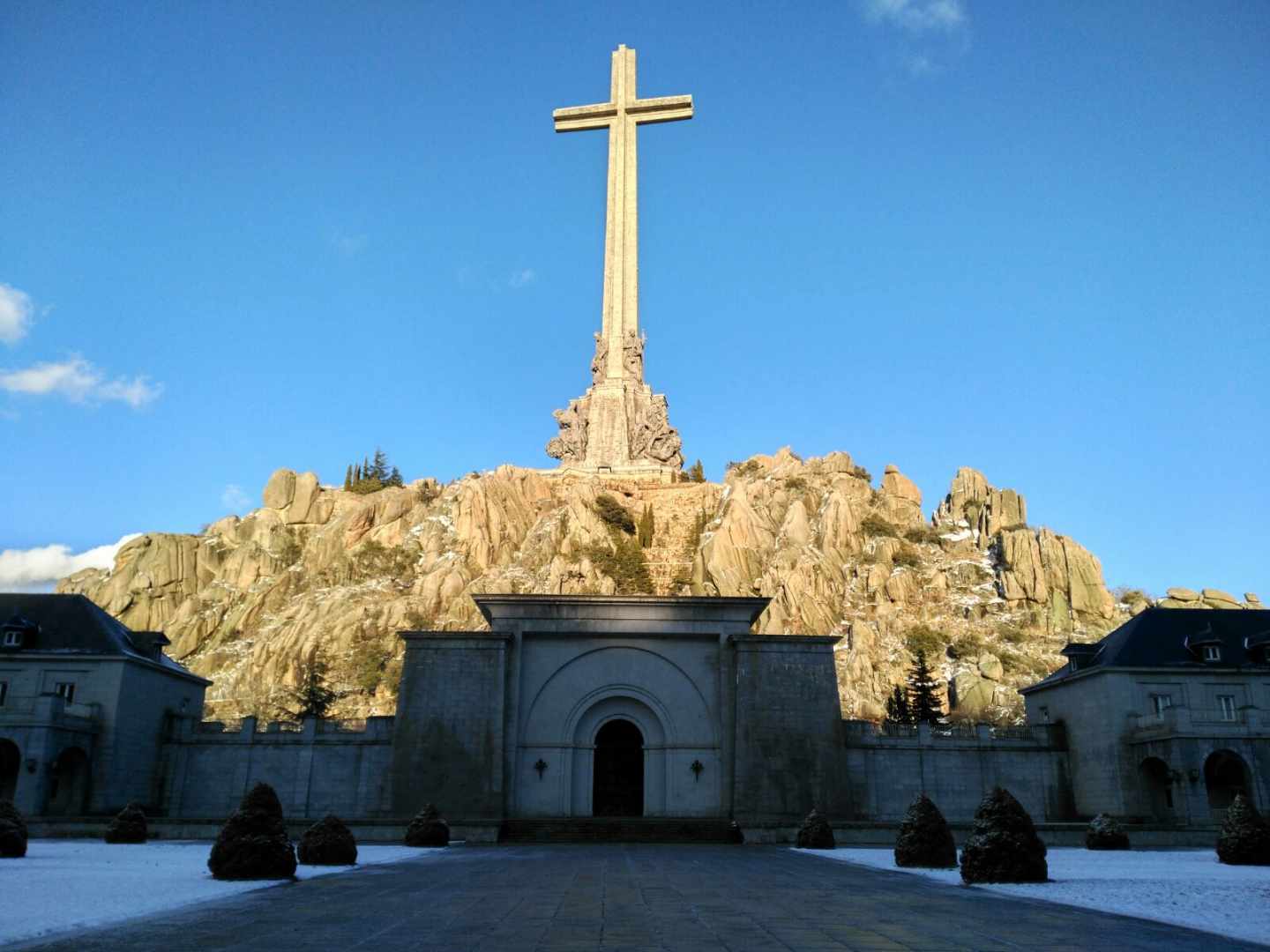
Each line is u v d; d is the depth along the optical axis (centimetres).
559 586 12325
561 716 5359
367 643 11369
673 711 5372
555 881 2572
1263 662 5950
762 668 5334
